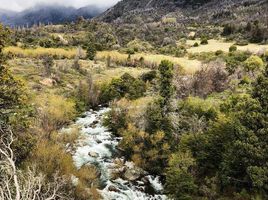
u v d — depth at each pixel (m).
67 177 24.75
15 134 22.61
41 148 26.20
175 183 27.89
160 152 33.25
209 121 32.00
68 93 53.66
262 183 22.67
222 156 27.64
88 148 36.28
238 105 28.92
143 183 30.36
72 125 41.94
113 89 54.94
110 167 32.28
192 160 28.50
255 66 52.72
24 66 64.62
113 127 42.22
